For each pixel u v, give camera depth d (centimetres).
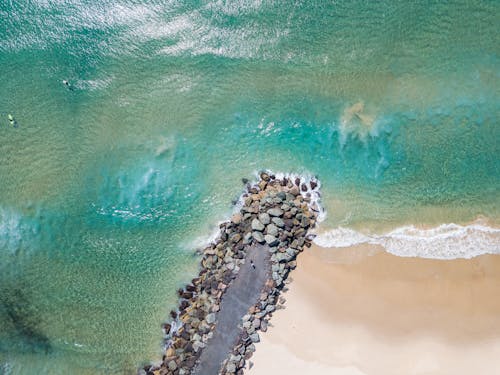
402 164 1800
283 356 1658
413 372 1614
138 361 1741
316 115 1838
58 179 1883
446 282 1692
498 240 1731
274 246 1706
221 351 1673
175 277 1786
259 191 1789
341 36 1864
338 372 1627
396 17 1848
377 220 1762
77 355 1775
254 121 1853
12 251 1850
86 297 1811
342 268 1719
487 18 1827
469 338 1638
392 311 1672
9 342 1798
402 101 1825
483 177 1780
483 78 1816
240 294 1697
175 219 1833
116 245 1838
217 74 1888
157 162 1870
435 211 1767
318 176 1792
